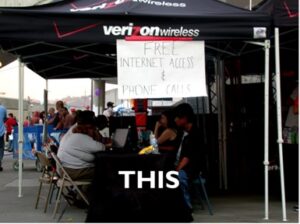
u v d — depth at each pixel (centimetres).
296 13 650
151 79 660
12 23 632
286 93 920
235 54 880
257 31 651
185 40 658
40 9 657
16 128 1393
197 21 651
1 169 1348
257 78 994
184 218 646
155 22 650
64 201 843
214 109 1070
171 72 662
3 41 713
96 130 767
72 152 697
